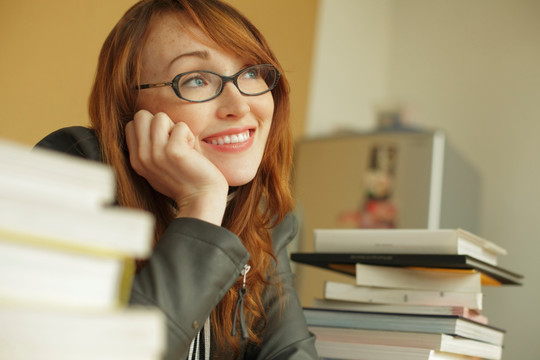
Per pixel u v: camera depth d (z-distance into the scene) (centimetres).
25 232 37
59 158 39
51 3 232
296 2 334
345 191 313
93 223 39
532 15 361
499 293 331
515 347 322
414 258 112
